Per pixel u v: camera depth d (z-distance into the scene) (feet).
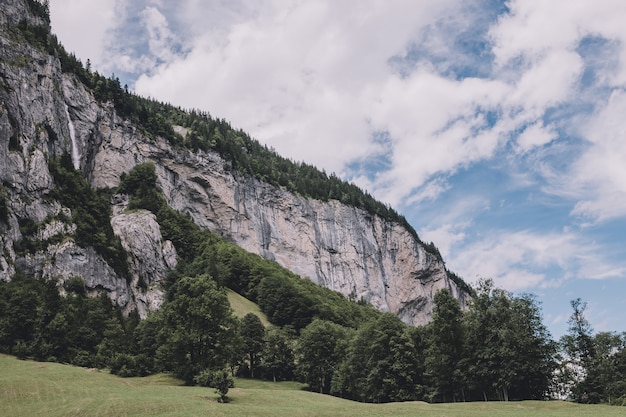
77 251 425.69
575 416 178.29
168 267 539.70
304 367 351.25
